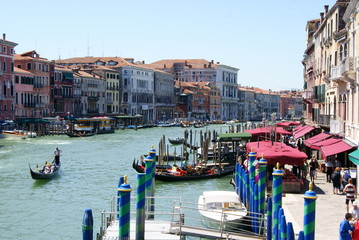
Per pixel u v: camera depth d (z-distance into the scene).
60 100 91.69
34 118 79.81
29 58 83.12
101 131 82.81
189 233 15.77
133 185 31.38
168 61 158.50
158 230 15.48
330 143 26.64
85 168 39.00
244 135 37.09
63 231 20.83
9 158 44.81
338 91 29.78
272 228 15.16
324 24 36.34
